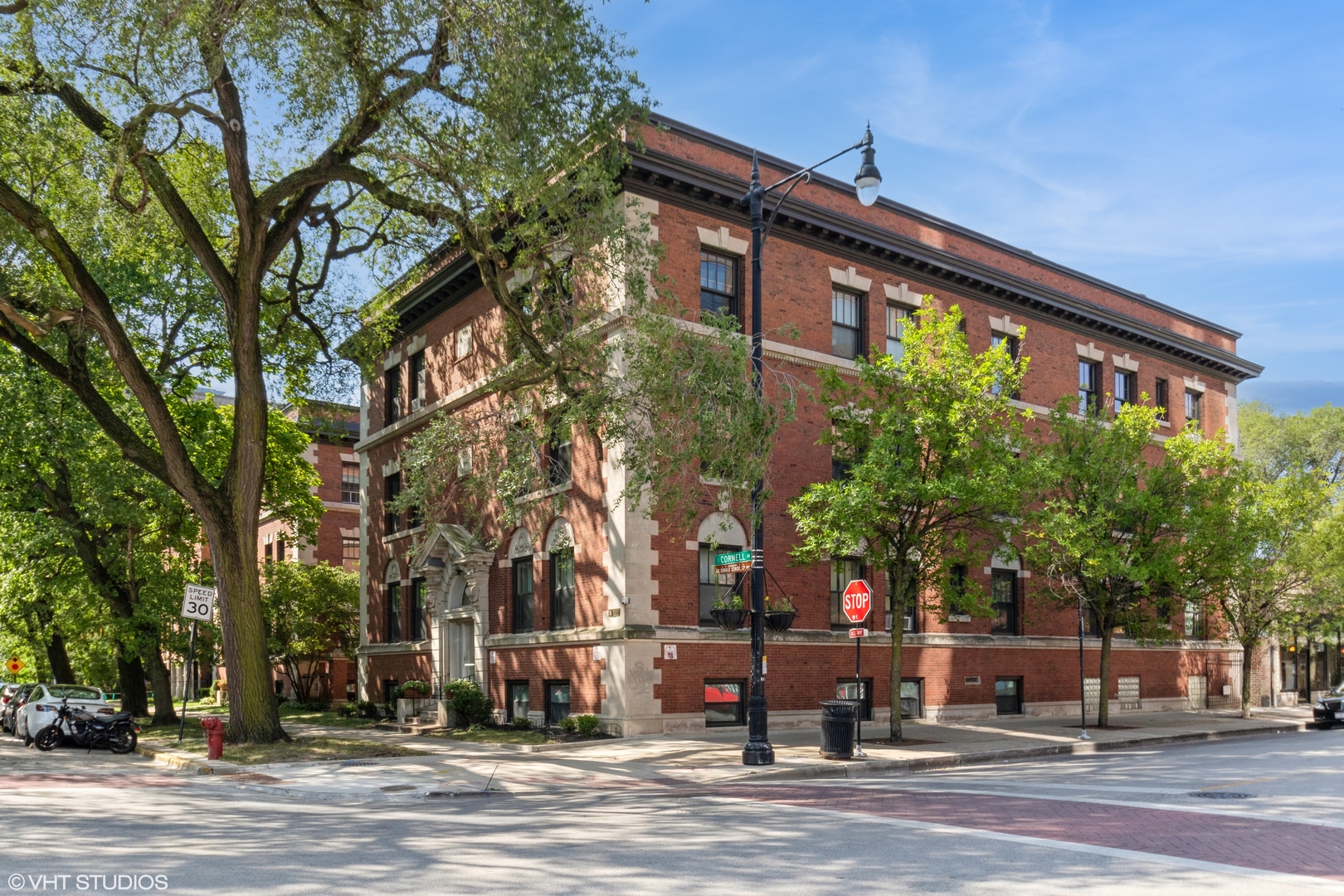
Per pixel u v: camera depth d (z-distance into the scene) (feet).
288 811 41.39
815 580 84.43
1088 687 106.83
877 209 94.63
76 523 90.74
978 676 95.81
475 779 51.70
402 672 105.81
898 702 71.87
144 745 71.92
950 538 77.36
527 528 86.48
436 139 56.80
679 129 80.79
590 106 57.67
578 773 55.16
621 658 73.20
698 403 55.42
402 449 108.99
